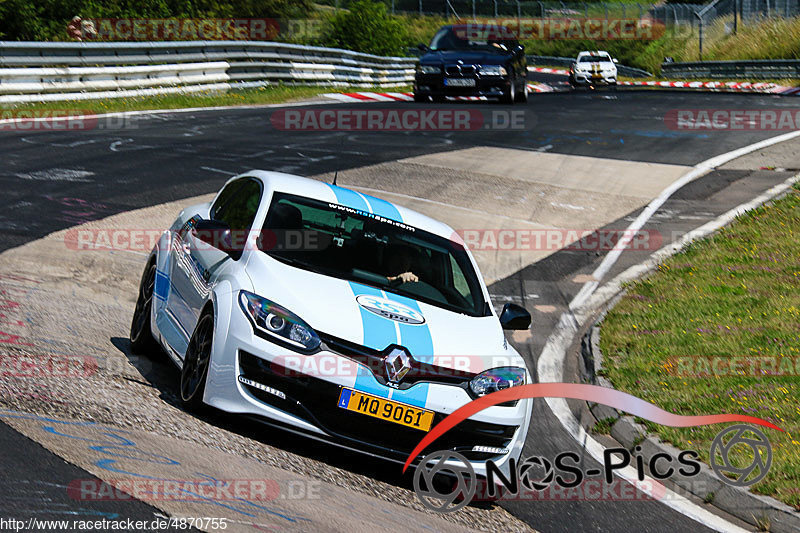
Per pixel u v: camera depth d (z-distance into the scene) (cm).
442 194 2867
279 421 966
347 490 929
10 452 793
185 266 1203
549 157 3541
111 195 2367
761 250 2397
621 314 1955
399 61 7019
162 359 1302
